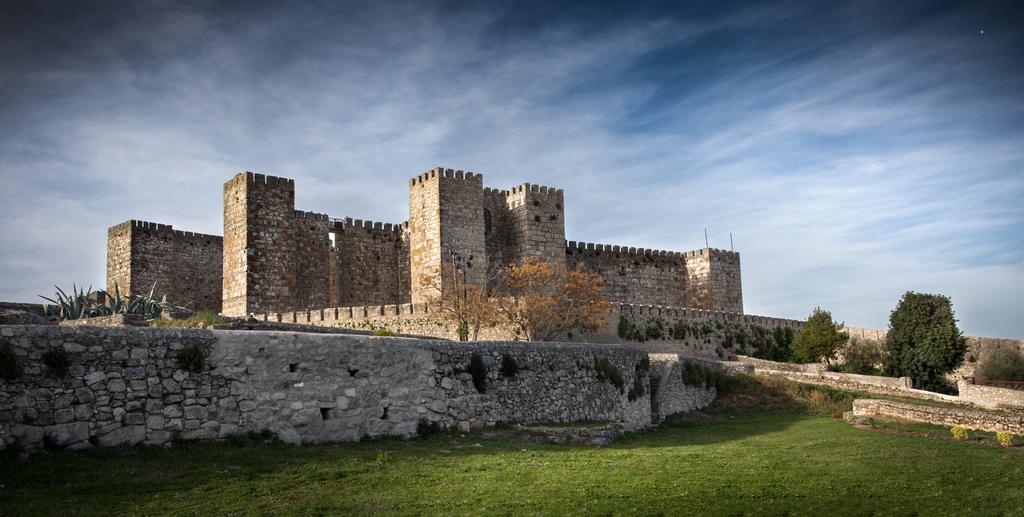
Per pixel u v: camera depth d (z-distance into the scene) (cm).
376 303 8975
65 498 2039
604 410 4250
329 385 2881
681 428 4953
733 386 6181
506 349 3678
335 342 2934
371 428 2977
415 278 7625
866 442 3909
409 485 2442
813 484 2850
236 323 3712
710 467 3058
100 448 2344
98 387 2380
